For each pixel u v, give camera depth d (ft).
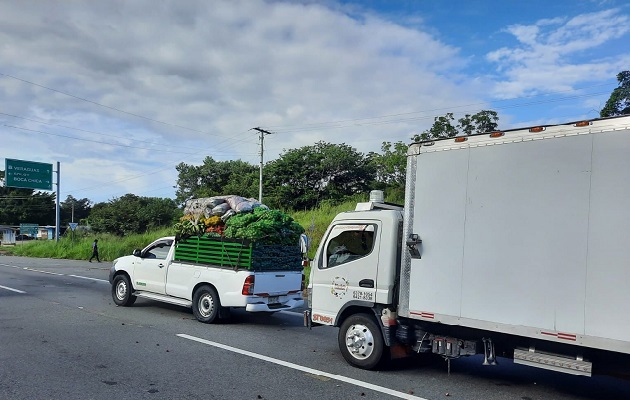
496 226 17.74
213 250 33.12
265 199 143.74
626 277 14.88
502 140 17.87
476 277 18.08
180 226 35.45
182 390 18.67
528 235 16.96
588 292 15.53
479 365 23.43
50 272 72.23
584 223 15.79
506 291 17.30
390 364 22.56
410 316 19.85
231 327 31.48
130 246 111.14
